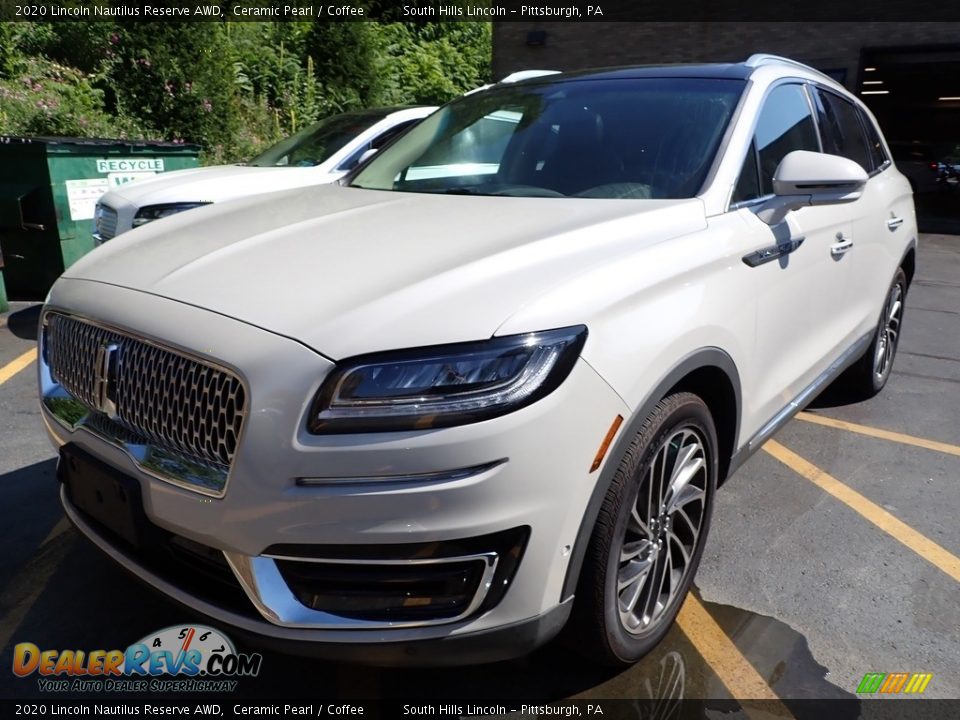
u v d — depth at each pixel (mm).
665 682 2361
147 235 2672
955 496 3568
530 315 1870
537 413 1804
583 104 3248
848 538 3180
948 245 11422
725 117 2934
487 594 1845
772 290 2766
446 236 2273
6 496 3338
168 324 1964
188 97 11609
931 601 2770
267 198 3092
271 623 1856
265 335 1832
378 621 1841
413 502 1737
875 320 4234
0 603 2648
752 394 2742
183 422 1920
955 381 5266
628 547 2236
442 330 1807
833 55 14016
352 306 1869
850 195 2904
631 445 2057
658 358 2096
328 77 15812
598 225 2295
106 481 2090
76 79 11758
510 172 3074
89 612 2613
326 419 1745
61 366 2352
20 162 6379
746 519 3324
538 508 1833
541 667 2408
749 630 2602
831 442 4172
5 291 6352
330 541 1769
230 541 1832
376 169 3480
